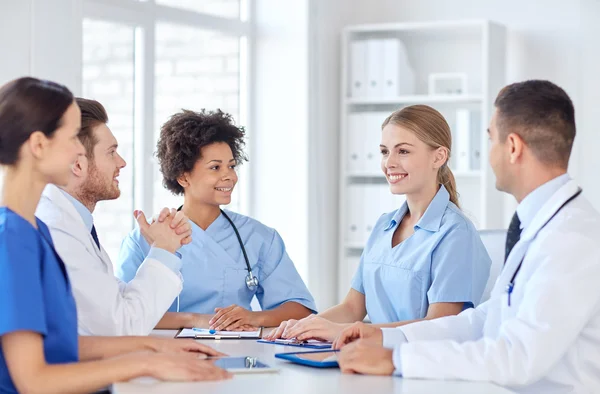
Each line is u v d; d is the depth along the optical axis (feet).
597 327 5.60
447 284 7.76
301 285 9.64
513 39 16.61
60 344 5.45
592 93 16.01
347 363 5.64
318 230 16.39
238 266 9.33
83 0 12.96
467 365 5.35
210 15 15.60
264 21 16.42
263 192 16.40
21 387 5.07
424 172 8.10
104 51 13.50
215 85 15.83
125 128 13.93
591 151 15.98
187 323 8.54
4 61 11.00
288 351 6.66
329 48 16.88
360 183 17.47
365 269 8.54
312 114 16.17
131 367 5.27
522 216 5.85
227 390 5.01
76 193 7.41
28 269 5.10
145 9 14.16
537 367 5.29
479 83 16.85
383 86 16.55
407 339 6.29
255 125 16.47
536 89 5.78
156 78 14.56
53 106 5.31
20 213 5.32
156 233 7.32
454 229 7.95
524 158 5.80
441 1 17.16
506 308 5.75
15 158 5.26
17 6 11.09
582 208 5.64
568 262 5.39
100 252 7.16
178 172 9.33
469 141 15.96
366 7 17.71
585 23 16.05
